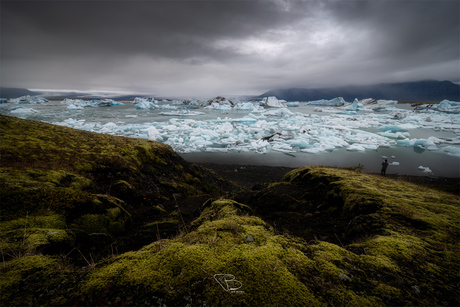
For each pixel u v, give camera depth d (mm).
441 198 5602
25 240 3014
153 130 40094
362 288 2176
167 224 6035
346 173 8320
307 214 6230
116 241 4543
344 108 99375
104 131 41031
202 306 1782
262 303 1823
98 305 1770
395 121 60750
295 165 25344
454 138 39062
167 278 2055
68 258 2969
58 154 8945
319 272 2326
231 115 82312
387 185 6746
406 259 2809
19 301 1787
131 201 7973
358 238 4109
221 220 3467
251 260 2354
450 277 2500
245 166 24516
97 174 8719
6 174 5328
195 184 13461
